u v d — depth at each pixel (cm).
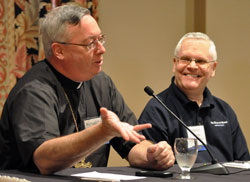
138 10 467
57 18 216
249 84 468
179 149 174
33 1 396
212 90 464
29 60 394
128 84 460
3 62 384
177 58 304
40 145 179
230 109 313
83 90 244
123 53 459
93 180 159
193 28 480
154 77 470
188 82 296
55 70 226
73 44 215
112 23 455
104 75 261
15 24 386
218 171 186
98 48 219
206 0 466
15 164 206
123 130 151
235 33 469
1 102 382
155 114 291
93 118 244
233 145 307
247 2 470
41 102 196
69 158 170
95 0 430
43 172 177
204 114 299
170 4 479
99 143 164
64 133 225
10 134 206
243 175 183
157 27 473
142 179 164
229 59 468
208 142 295
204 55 299
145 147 226
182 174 175
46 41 221
